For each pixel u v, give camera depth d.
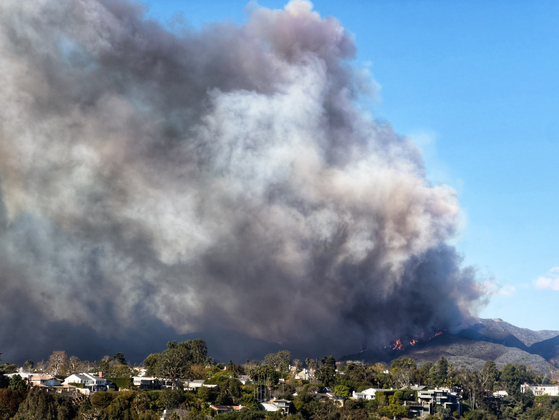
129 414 154.50
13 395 158.12
